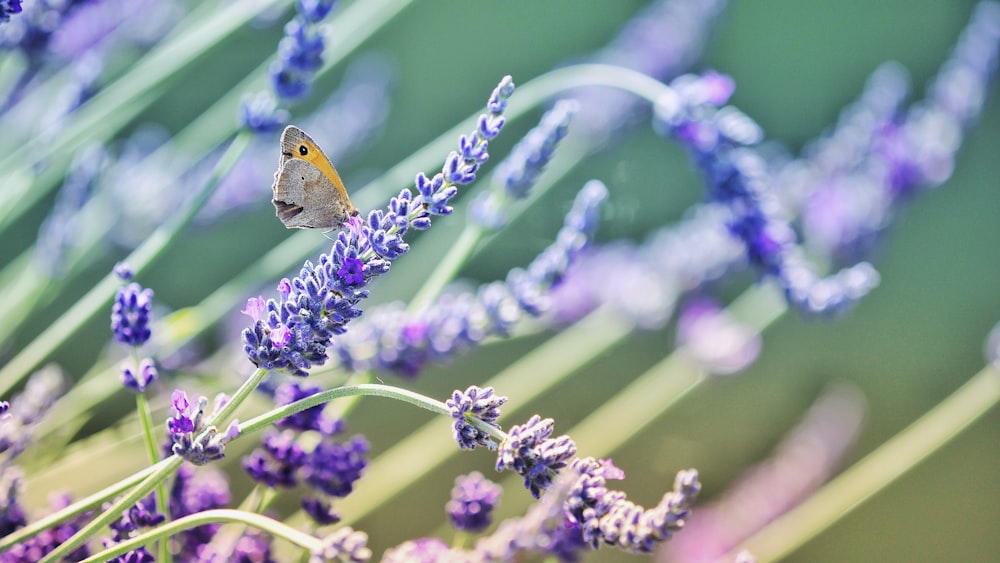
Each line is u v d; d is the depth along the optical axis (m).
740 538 0.99
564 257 0.76
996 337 0.92
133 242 0.84
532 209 0.91
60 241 0.78
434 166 0.81
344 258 0.64
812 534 0.90
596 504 0.64
